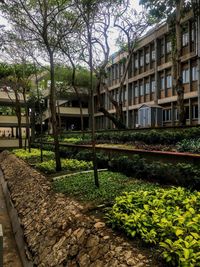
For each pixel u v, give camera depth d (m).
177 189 5.68
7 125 35.94
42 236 5.80
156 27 24.72
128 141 15.03
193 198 4.96
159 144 12.47
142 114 21.22
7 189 12.05
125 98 31.27
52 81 10.86
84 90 34.28
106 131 19.98
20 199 9.14
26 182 10.45
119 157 9.98
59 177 9.27
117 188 6.98
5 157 22.72
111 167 10.16
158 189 6.28
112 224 4.67
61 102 43.72
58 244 5.14
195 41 19.97
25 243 6.23
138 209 4.68
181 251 3.19
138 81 28.73
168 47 24.02
